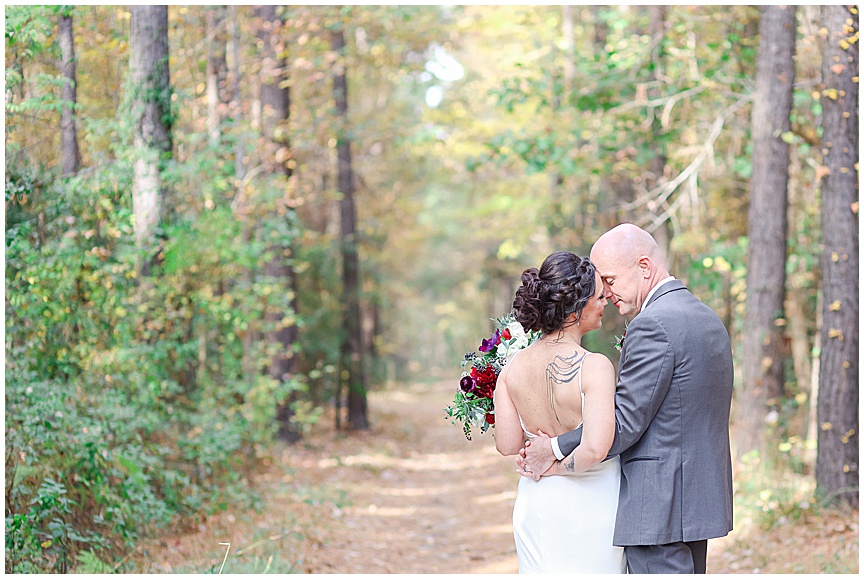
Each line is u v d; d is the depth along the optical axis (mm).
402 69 14695
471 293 41438
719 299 11609
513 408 3381
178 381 7707
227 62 11438
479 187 18578
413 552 7559
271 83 11172
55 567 5195
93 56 7844
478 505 9766
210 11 10305
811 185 9805
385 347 25312
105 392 6434
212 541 6535
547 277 3283
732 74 9992
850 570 5465
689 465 3150
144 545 6125
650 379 3123
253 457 9203
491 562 7020
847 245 6688
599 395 3113
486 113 16641
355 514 8898
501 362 3518
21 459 5328
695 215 10062
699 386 3162
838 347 6734
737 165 10297
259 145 10359
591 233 13500
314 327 15211
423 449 15148
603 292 3385
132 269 7129
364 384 16641
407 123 14461
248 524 7137
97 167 7180
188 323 7910
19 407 5500
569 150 10234
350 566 6645
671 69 10539
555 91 10336
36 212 6641
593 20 12773
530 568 3318
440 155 16203
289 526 7418
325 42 13164
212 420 7836
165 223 7391
